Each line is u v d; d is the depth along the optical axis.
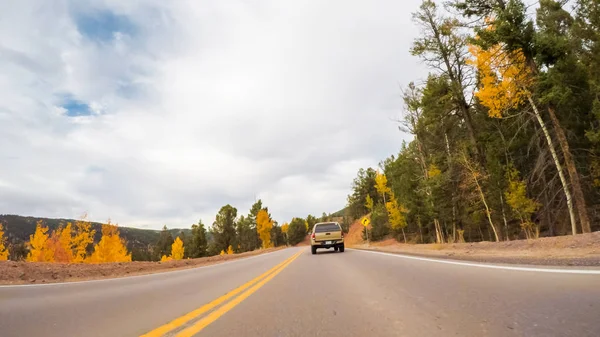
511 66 18.64
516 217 23.56
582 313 2.99
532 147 23.84
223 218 84.25
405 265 9.15
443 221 37.47
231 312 4.27
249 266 13.05
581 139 21.97
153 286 7.84
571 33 23.47
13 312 4.86
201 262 20.03
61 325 3.93
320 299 4.83
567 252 8.67
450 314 3.36
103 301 5.73
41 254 26.83
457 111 24.94
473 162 24.84
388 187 48.16
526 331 2.60
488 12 18.91
